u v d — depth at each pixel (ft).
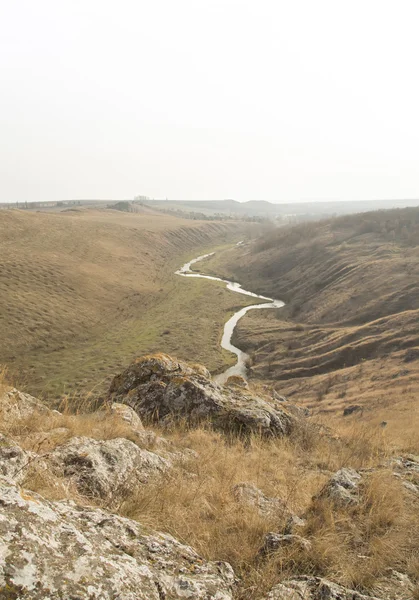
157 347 176.86
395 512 13.78
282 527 13.03
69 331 178.91
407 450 27.27
